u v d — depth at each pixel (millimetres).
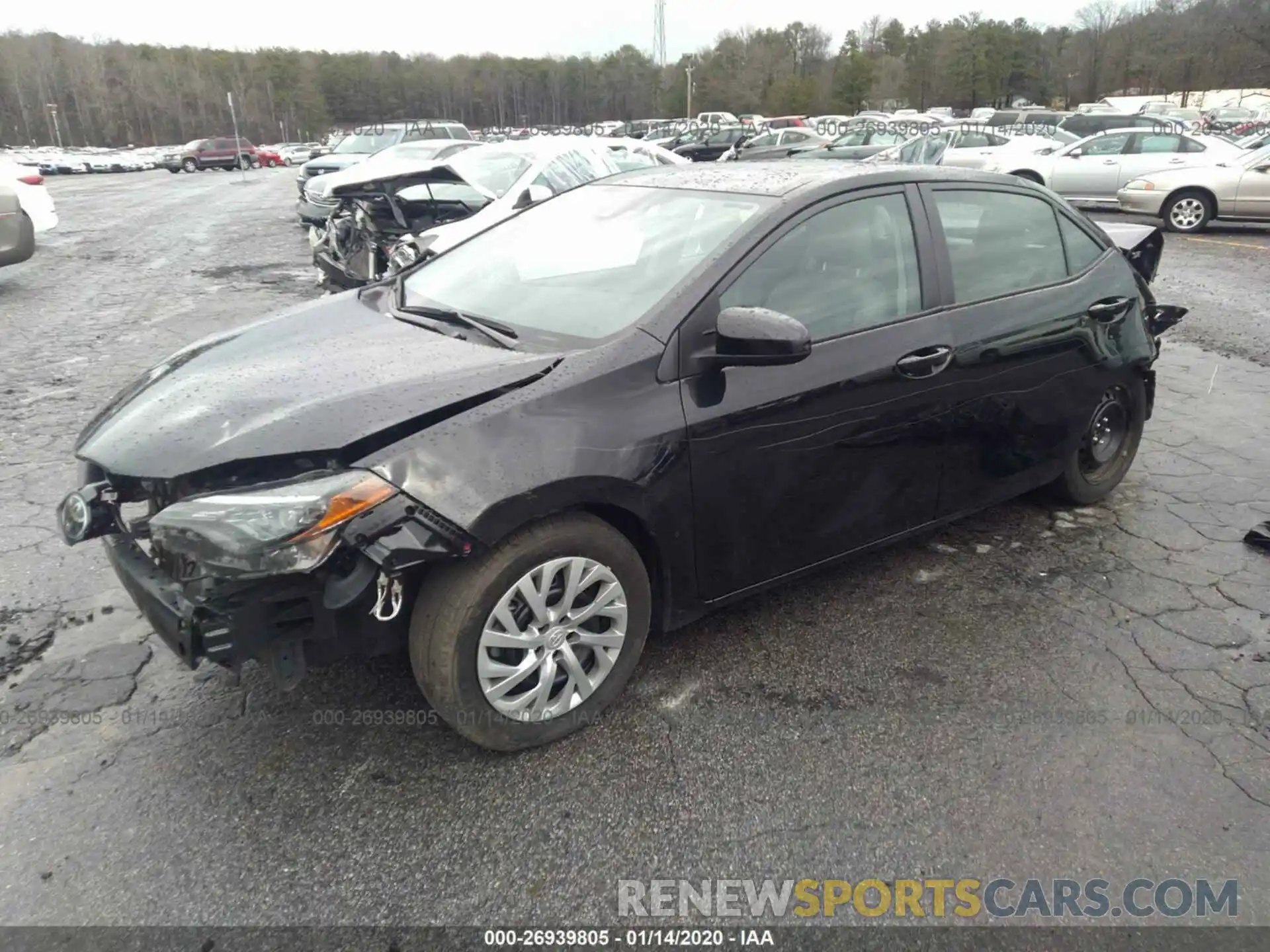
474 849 2359
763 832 2426
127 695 2914
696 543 2875
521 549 2480
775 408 2912
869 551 3447
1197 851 2375
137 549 2643
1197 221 14195
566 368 2645
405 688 2963
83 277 10734
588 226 3541
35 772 2584
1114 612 3482
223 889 2227
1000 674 3090
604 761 2668
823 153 22500
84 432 2854
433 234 7211
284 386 2648
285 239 14141
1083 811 2504
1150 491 4605
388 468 2312
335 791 2533
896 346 3221
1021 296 3688
